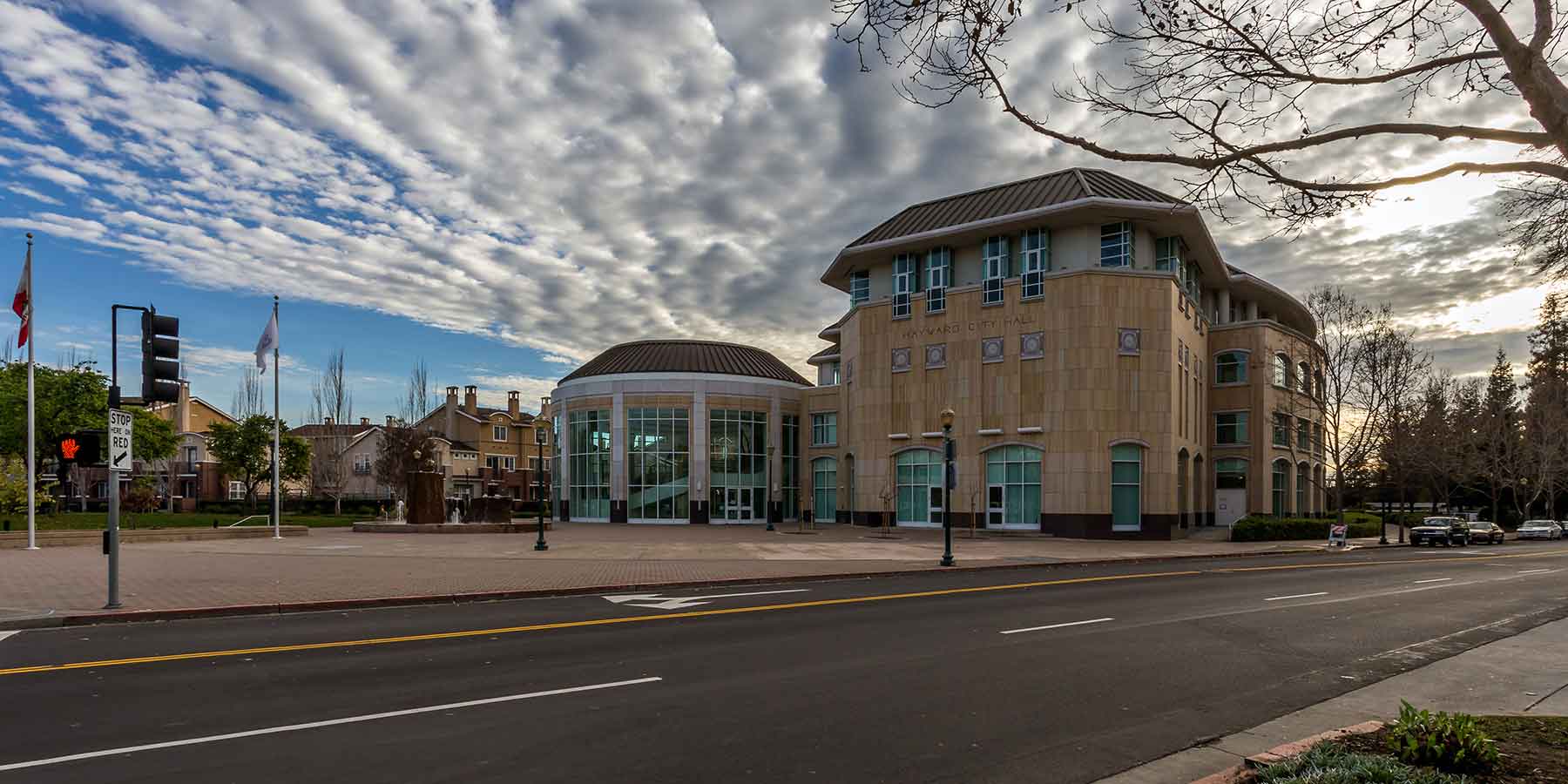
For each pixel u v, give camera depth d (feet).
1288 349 164.25
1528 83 16.42
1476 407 224.33
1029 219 130.82
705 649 33.91
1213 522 158.92
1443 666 31.94
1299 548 116.88
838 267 163.63
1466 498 262.88
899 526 146.51
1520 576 73.26
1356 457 183.73
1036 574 69.87
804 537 121.60
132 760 19.44
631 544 100.17
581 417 181.68
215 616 43.39
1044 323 131.54
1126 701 25.99
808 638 36.73
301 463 206.18
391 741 21.03
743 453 177.58
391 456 202.08
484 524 126.41
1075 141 20.95
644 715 23.68
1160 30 19.69
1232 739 22.00
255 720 23.00
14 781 18.03
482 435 262.47
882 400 150.71
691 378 174.40
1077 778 18.88
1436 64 18.78
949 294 142.92
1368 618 44.83
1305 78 19.33
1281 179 20.08
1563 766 17.49
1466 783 15.90
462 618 42.70
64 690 26.55
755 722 23.07
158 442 169.99
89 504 215.31
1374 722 21.65
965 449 139.33
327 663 30.91
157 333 45.27
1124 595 53.98
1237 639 37.55
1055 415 129.18
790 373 200.34
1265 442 154.92
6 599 46.70
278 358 109.60
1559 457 194.49
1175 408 129.39
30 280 85.92
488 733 21.77
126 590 50.85
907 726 22.85
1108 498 124.98
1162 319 127.95
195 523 132.16
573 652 33.09
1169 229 133.59
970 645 35.01
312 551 84.07
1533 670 31.37
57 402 145.18
